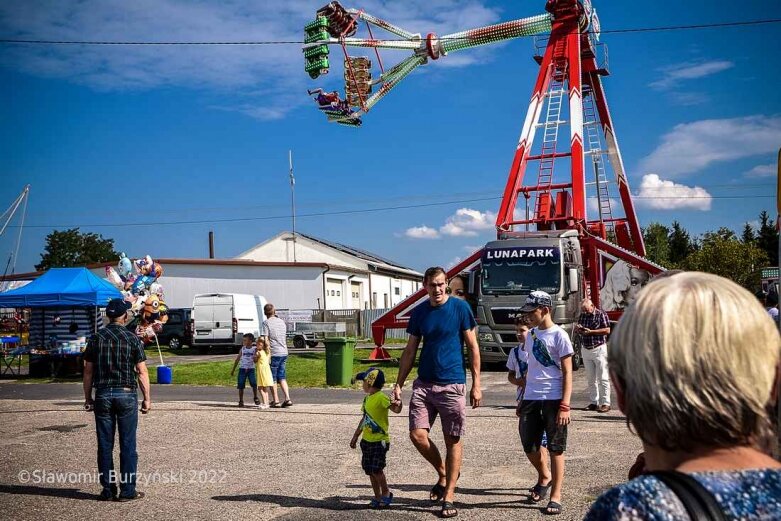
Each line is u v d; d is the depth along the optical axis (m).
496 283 20.55
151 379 20.39
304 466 8.28
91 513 6.45
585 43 30.05
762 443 1.29
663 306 1.31
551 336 6.29
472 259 23.09
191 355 33.00
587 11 30.06
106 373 6.95
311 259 59.12
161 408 13.62
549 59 28.94
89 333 23.39
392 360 24.61
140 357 7.17
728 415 1.22
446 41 33.38
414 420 6.40
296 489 7.18
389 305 64.38
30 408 14.33
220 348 35.75
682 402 1.23
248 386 18.31
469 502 6.53
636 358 1.29
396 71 34.09
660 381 1.25
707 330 1.26
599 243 23.48
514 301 20.16
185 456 9.00
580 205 25.02
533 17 30.20
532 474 7.59
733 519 1.11
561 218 24.20
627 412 1.35
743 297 1.31
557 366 6.28
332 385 17.70
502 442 9.46
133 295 25.05
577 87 27.56
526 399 6.43
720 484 1.16
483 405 13.41
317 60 30.52
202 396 16.08
